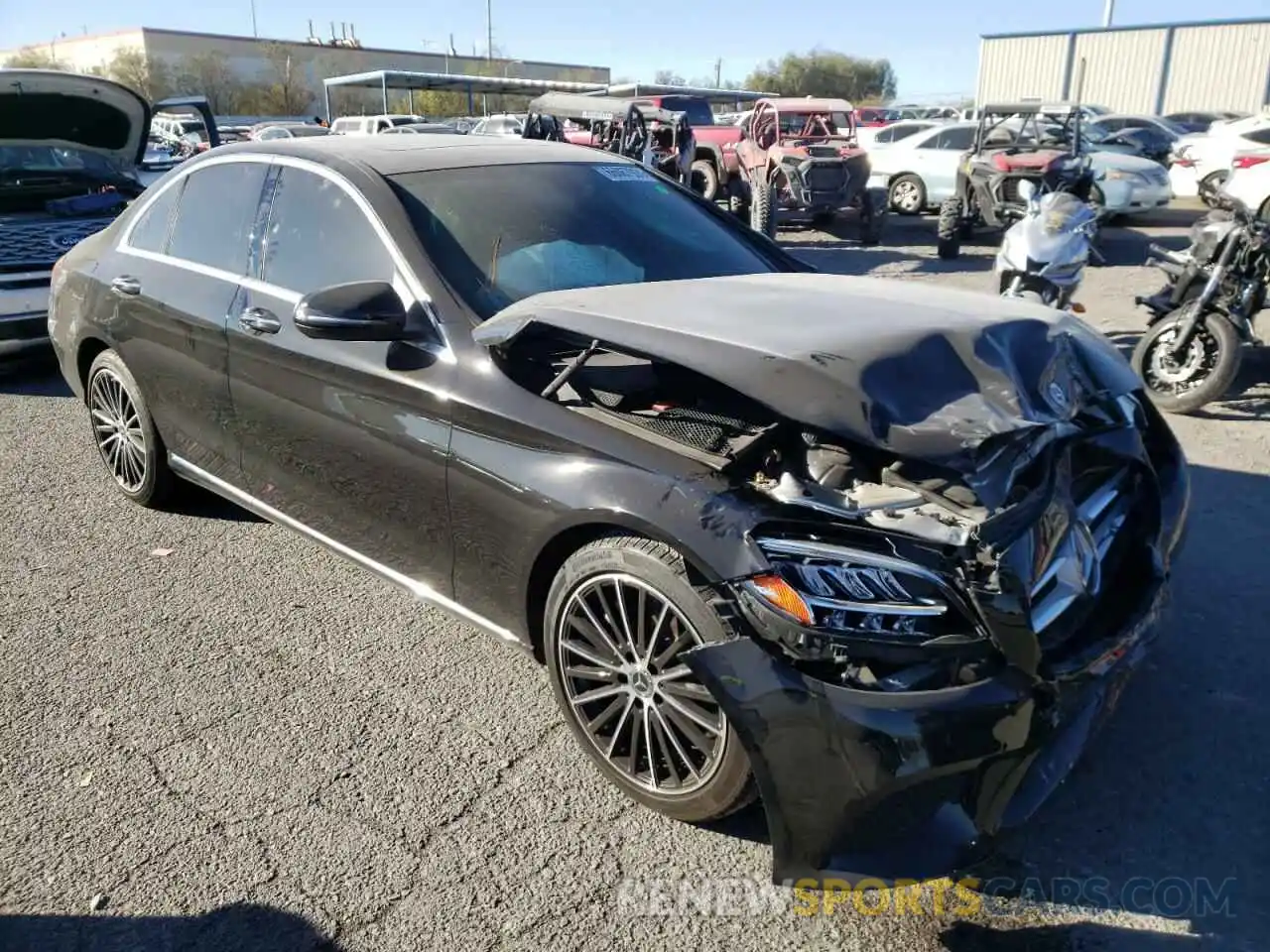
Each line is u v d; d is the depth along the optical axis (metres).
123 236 4.62
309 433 3.49
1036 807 2.26
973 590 2.20
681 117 12.85
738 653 2.22
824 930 2.33
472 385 2.92
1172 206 18.52
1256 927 2.32
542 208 3.60
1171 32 32.69
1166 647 3.47
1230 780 2.81
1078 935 2.30
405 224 3.29
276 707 3.20
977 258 13.41
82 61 60.69
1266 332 8.00
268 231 3.77
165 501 4.75
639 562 2.48
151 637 3.62
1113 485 2.89
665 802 2.62
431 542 3.13
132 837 2.62
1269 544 4.24
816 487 2.36
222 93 53.91
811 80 73.44
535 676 3.38
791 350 2.37
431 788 2.81
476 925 2.34
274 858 2.55
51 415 6.41
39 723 3.11
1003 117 14.71
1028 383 2.47
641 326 2.57
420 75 21.86
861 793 2.11
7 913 2.37
